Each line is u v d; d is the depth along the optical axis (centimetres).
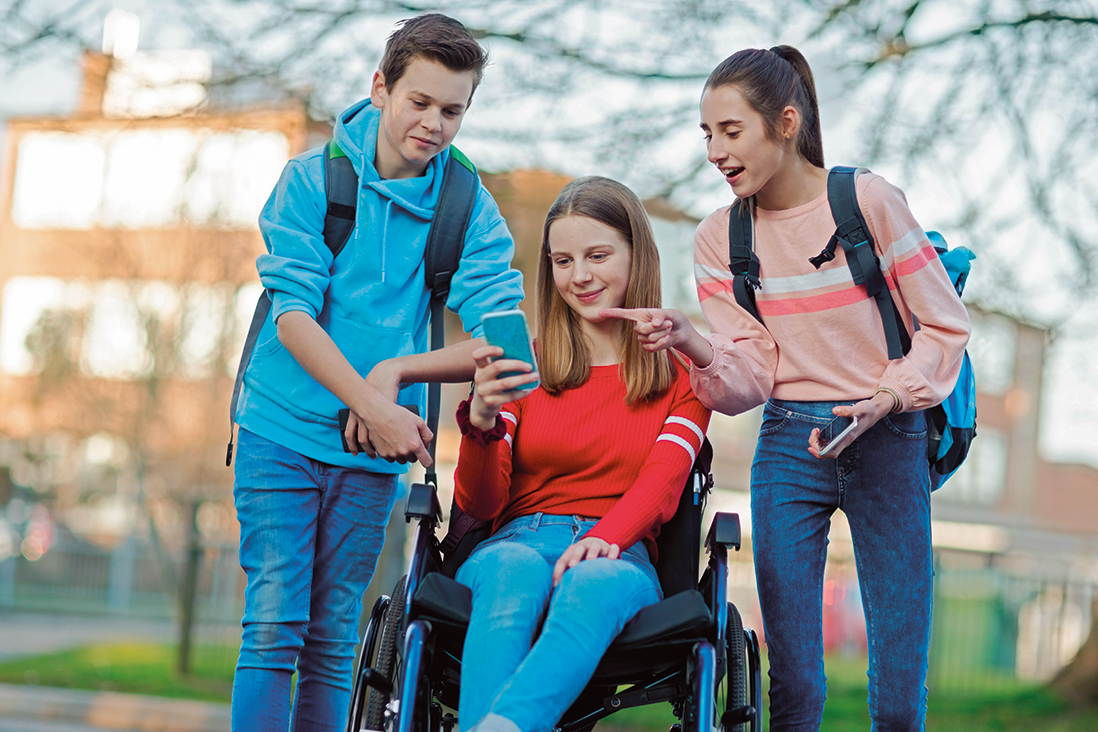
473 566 237
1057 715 938
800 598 286
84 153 1941
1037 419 2977
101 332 1622
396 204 289
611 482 264
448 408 1867
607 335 275
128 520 2019
